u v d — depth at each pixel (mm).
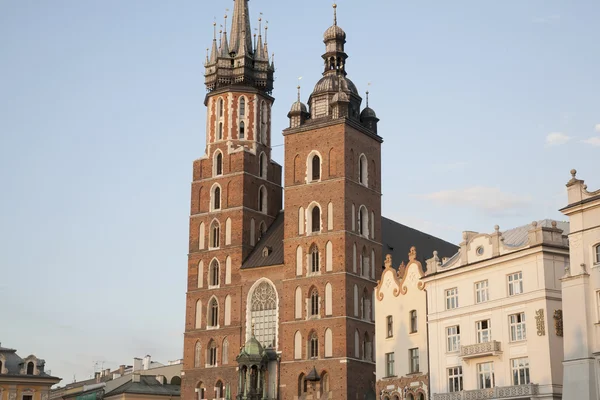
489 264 89875
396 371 101750
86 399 173875
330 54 134250
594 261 77062
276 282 127938
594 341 75812
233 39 143250
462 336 92438
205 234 136125
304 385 121750
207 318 132750
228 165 136250
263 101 141375
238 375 125812
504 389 84875
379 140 134250
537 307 83812
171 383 168375
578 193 79062
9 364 157875
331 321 121250
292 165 130375
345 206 124562
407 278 102125
